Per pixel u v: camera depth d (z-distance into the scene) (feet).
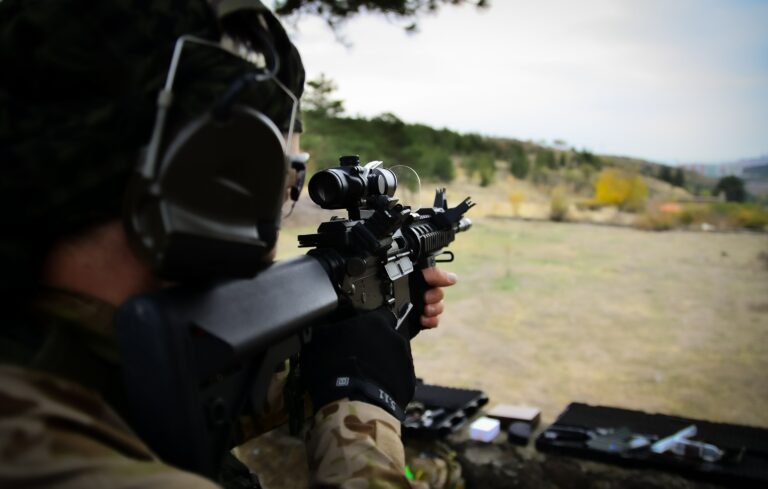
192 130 2.49
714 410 16.01
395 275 5.77
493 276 31.24
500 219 48.67
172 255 2.53
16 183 2.60
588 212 52.80
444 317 24.91
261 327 3.27
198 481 2.34
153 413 2.71
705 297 26.99
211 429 3.19
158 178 2.46
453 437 9.71
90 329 2.86
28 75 2.66
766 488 7.75
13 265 2.70
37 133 2.61
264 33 3.08
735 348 20.77
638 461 8.58
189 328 2.81
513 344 21.68
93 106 2.67
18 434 2.14
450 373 19.22
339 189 5.19
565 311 25.32
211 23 2.86
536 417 10.10
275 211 2.97
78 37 2.66
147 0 2.74
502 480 8.77
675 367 19.26
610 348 21.07
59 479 2.11
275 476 9.53
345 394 4.17
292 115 3.06
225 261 2.80
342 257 4.90
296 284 3.78
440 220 7.30
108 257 2.87
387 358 4.41
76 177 2.65
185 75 2.77
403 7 16.12
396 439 4.11
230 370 3.33
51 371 2.72
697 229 45.62
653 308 25.63
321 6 16.26
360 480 3.74
